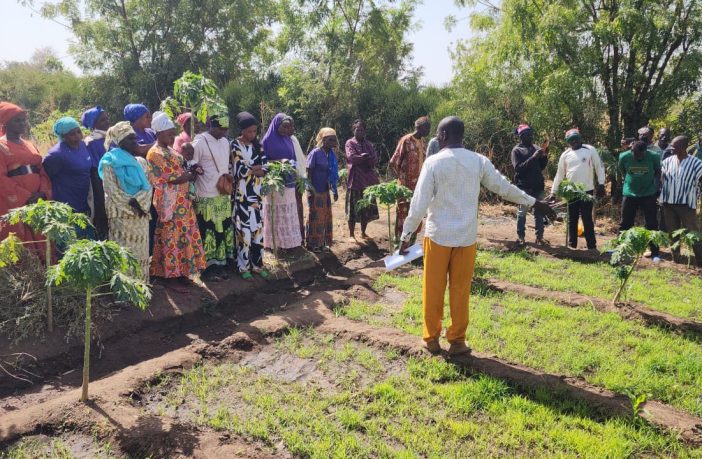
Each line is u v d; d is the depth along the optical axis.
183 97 6.45
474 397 4.31
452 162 4.62
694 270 7.99
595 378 4.64
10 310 5.01
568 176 8.76
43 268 5.26
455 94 15.83
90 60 19.97
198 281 6.62
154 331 5.56
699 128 12.20
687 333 5.69
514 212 12.22
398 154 8.45
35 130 14.70
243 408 4.24
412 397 4.35
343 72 16.62
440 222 4.70
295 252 8.05
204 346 5.15
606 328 5.77
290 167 7.01
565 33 11.79
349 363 4.96
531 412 4.19
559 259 8.52
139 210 5.53
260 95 18.64
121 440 3.73
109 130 5.56
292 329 5.59
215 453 3.62
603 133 12.67
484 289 6.90
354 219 9.07
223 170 6.52
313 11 16.42
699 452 3.67
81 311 5.21
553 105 12.51
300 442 3.75
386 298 6.71
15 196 5.35
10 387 4.50
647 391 4.47
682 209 8.27
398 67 19.83
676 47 11.81
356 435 3.92
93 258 3.77
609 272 7.84
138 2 19.62
